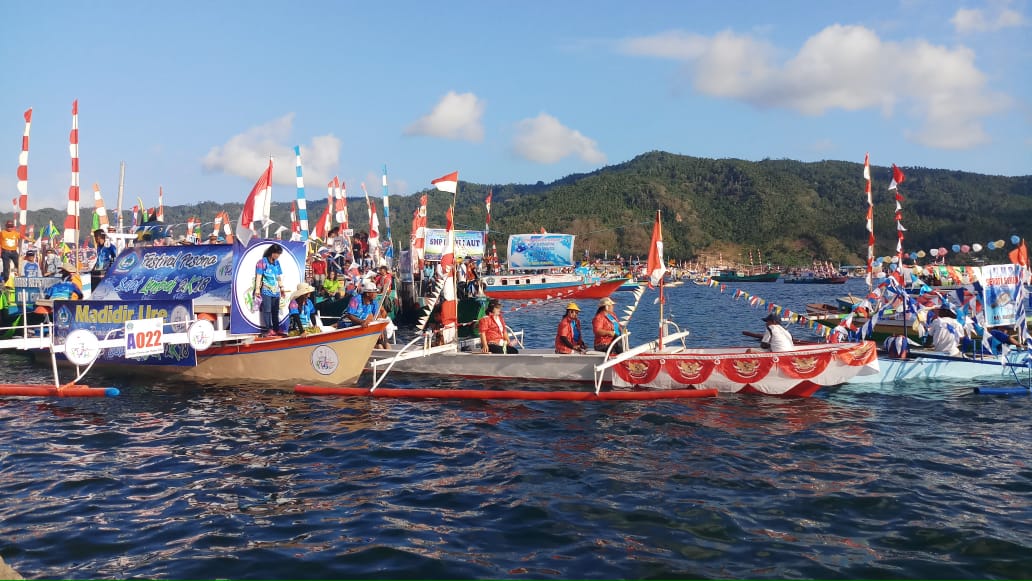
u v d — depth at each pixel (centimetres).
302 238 2916
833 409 1235
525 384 1466
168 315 1461
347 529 696
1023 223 19138
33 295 2044
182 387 1461
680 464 913
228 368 1512
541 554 634
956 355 1527
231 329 1484
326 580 583
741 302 5803
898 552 643
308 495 802
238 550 645
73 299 1602
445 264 1579
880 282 1603
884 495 795
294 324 1530
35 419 1174
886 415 1191
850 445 1007
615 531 688
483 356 1530
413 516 732
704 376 1357
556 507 755
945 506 764
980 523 715
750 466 906
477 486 829
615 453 966
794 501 776
